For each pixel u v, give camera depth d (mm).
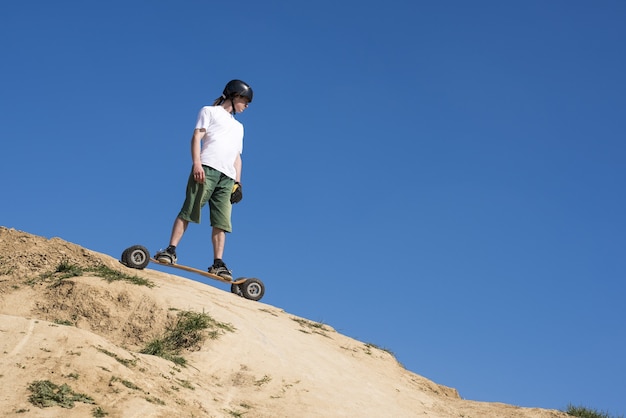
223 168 9664
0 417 5109
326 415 7172
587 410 9625
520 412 9242
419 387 9570
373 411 7699
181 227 9594
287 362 8102
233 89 9938
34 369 5812
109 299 8422
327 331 10141
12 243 9648
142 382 6250
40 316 8172
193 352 7727
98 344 6531
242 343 8102
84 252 9625
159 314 8297
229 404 6816
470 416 8734
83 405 5531
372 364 9492
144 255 9695
